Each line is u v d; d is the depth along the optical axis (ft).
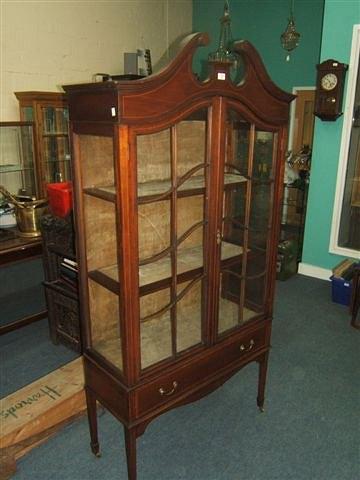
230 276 5.63
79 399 6.48
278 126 5.30
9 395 6.60
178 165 5.06
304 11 16.01
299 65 16.75
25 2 11.99
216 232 5.00
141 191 4.38
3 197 9.97
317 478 5.62
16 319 9.25
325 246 12.55
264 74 4.77
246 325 5.96
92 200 4.73
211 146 4.60
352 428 6.53
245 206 5.38
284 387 7.54
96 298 5.19
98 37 14.49
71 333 8.45
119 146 3.80
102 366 5.06
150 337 5.29
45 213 8.83
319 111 11.46
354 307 9.80
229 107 4.58
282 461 5.90
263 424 6.62
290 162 15.78
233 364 5.93
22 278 11.15
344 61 11.03
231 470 5.75
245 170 5.20
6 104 12.00
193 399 5.49
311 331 9.58
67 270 8.07
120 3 15.06
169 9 17.29
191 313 5.77
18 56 12.10
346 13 10.70
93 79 14.40
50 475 5.66
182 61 3.97
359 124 11.54
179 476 5.65
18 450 5.81
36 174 11.05
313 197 12.46
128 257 4.20
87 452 6.06
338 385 7.61
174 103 4.05
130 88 3.67
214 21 18.02
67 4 13.20
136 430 4.89
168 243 5.45
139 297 4.49
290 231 15.29
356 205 12.14
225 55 5.11
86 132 4.19
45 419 6.08
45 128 11.10
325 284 12.39
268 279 6.06
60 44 13.24
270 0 16.63
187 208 5.49
